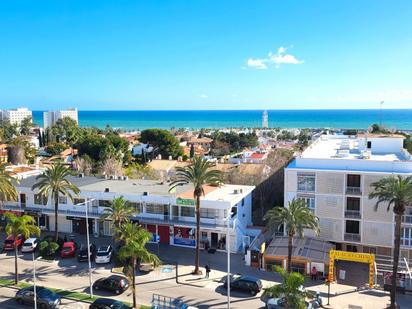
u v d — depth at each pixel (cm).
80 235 5931
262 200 7225
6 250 5269
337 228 5388
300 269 4625
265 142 18800
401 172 5138
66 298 3844
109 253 4881
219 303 3791
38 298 3634
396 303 3906
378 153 6550
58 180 5375
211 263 4897
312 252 4766
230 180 7681
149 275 4488
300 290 2916
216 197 5591
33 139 18075
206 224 5325
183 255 5156
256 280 4066
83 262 4878
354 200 5328
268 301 3566
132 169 9438
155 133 12725
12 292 3988
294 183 5525
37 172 7475
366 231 5259
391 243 5153
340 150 6450
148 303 3753
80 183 6569
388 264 4956
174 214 5547
